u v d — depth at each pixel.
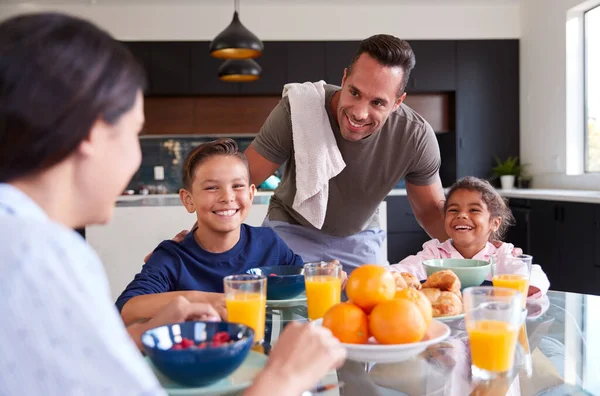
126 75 0.56
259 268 1.42
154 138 5.90
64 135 0.51
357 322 0.91
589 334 1.10
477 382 0.87
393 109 1.78
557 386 0.85
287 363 0.65
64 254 0.50
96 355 0.49
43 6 5.24
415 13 5.46
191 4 5.33
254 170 1.98
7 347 0.47
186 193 1.51
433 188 2.10
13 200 0.52
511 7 5.51
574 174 4.67
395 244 5.30
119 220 3.08
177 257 1.42
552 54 4.92
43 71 0.50
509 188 5.27
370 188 1.98
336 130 1.88
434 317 1.09
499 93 5.52
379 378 0.89
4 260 0.48
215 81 5.41
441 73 5.48
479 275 1.31
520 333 1.11
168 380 0.82
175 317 0.97
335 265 1.18
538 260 4.12
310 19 5.43
